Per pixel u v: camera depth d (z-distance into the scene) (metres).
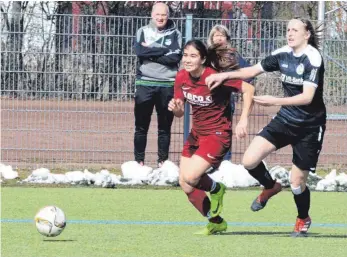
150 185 37.97
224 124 24.50
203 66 24.14
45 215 23.61
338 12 51.34
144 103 39.00
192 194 25.06
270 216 29.73
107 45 41.31
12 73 41.50
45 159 42.59
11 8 56.28
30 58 41.34
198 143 25.02
